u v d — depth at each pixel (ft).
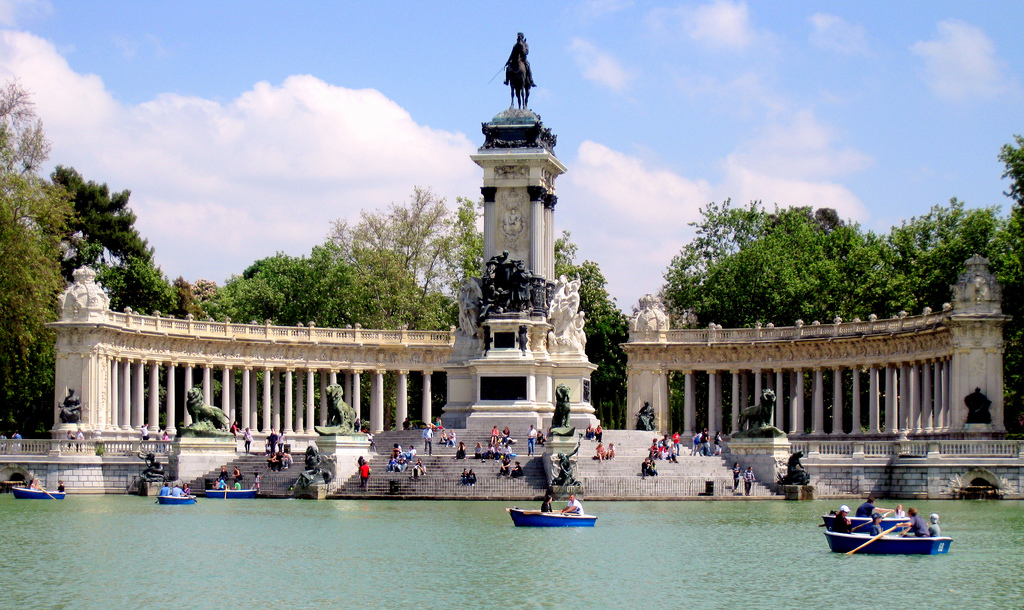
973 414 356.38
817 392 448.24
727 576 185.98
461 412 385.29
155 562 197.36
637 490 311.68
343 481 318.45
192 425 337.31
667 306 568.82
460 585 178.40
